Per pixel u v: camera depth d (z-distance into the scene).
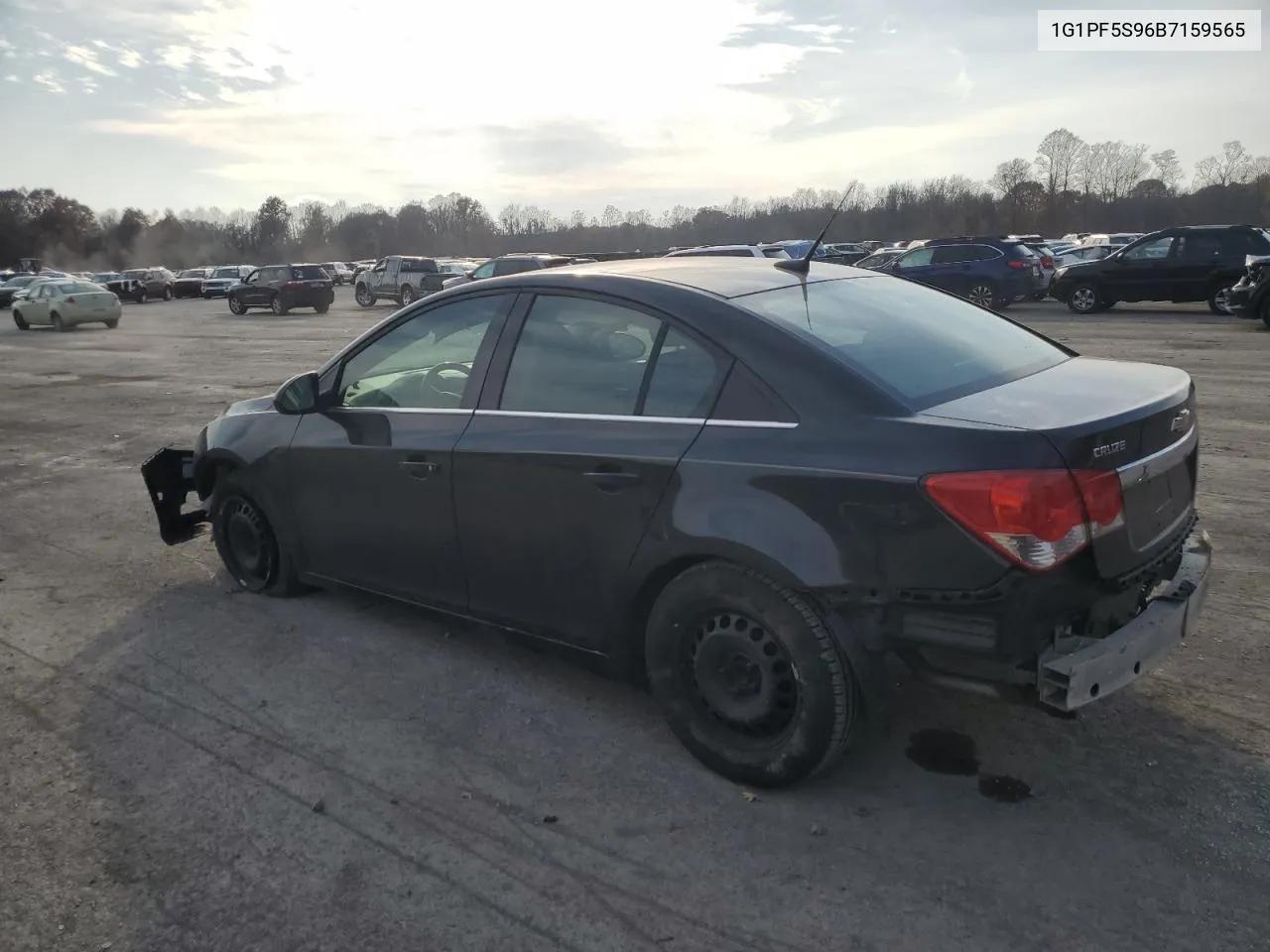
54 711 3.93
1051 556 2.63
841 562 2.84
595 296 3.57
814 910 2.65
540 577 3.64
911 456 2.76
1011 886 2.72
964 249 22.33
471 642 4.47
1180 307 21.80
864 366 3.09
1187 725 3.52
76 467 8.77
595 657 3.61
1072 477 2.65
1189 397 3.27
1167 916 2.57
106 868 2.92
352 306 37.41
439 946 2.56
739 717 3.19
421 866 2.89
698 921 2.62
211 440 4.99
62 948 2.59
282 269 33.38
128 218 126.75
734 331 3.21
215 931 2.64
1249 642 4.15
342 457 4.28
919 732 3.54
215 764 3.49
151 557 5.90
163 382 15.02
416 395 4.11
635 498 3.26
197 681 4.16
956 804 3.11
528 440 3.57
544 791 3.26
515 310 3.81
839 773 3.30
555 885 2.79
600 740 3.58
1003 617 2.67
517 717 3.77
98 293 28.81
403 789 3.29
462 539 3.86
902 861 2.84
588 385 3.52
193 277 58.53
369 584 4.40
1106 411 2.88
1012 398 3.04
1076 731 3.51
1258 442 7.80
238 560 5.20
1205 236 19.36
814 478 2.88
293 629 4.68
